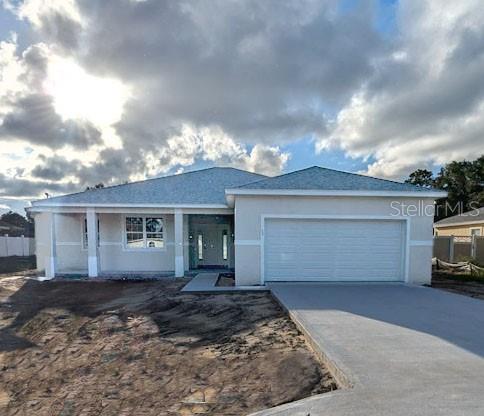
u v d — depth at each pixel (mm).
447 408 3135
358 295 9234
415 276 11633
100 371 5547
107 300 10391
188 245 16766
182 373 5016
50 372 5773
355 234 11711
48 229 15750
